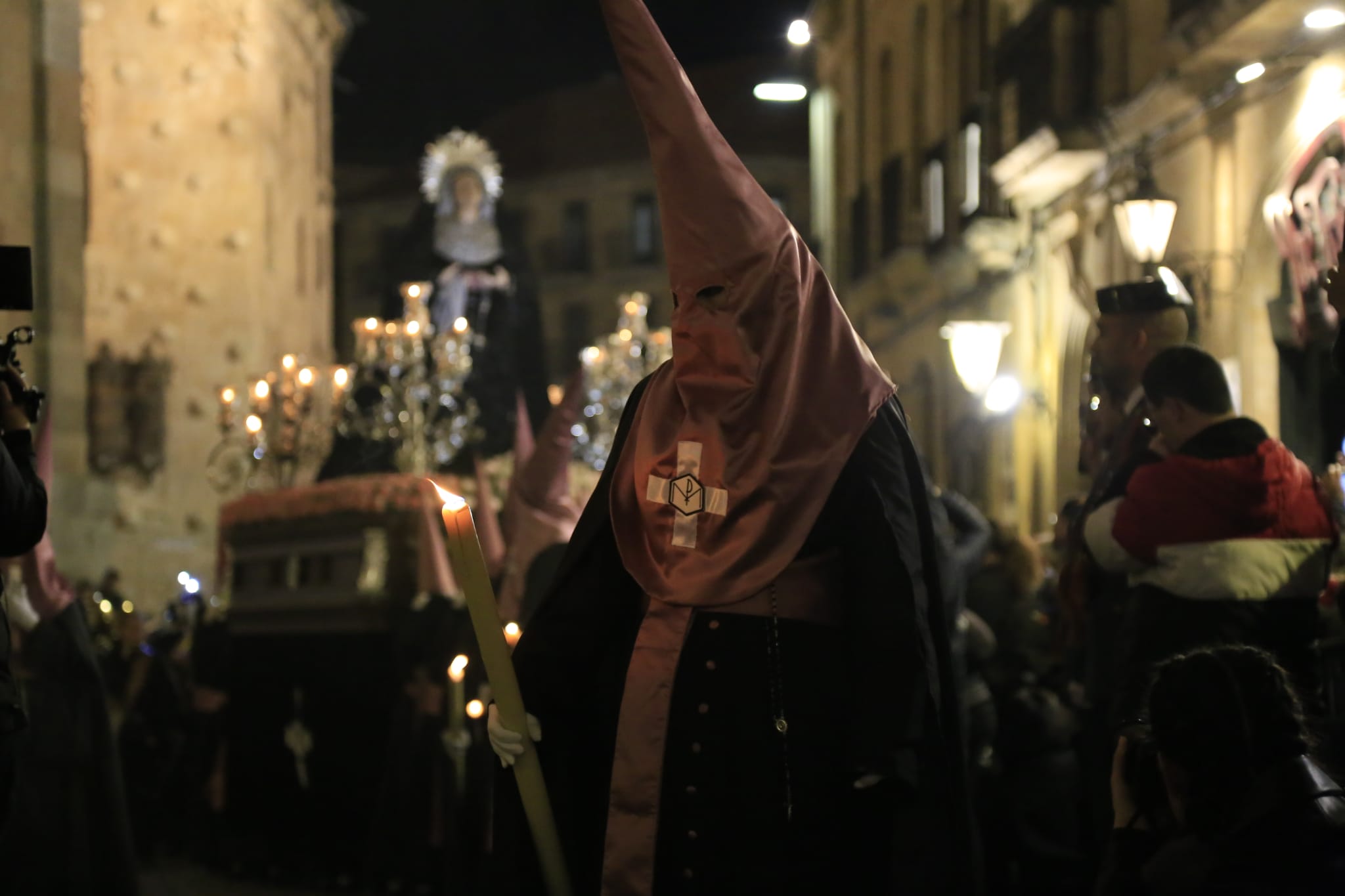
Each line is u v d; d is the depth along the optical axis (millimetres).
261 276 28906
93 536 13938
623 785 3123
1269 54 10891
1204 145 11773
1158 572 4305
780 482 3111
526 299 13258
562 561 3299
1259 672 2883
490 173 13367
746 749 3100
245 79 28688
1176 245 12156
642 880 3086
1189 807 2908
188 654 12953
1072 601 4922
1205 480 4254
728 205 3119
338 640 8547
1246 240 11078
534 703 3207
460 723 7934
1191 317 5145
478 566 2947
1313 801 2822
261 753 9211
